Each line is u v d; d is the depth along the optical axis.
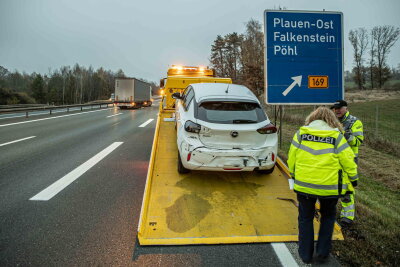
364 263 2.53
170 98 7.94
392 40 61.34
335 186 2.44
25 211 3.53
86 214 3.48
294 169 2.70
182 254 2.63
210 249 2.72
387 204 4.31
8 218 3.33
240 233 2.94
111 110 25.89
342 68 5.59
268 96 5.47
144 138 9.41
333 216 2.59
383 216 3.55
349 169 2.42
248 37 38.78
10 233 2.98
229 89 4.75
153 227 2.98
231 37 46.53
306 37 5.51
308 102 5.54
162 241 2.78
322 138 2.52
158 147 5.60
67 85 94.44
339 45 5.57
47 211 3.55
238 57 44.47
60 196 4.07
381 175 6.06
